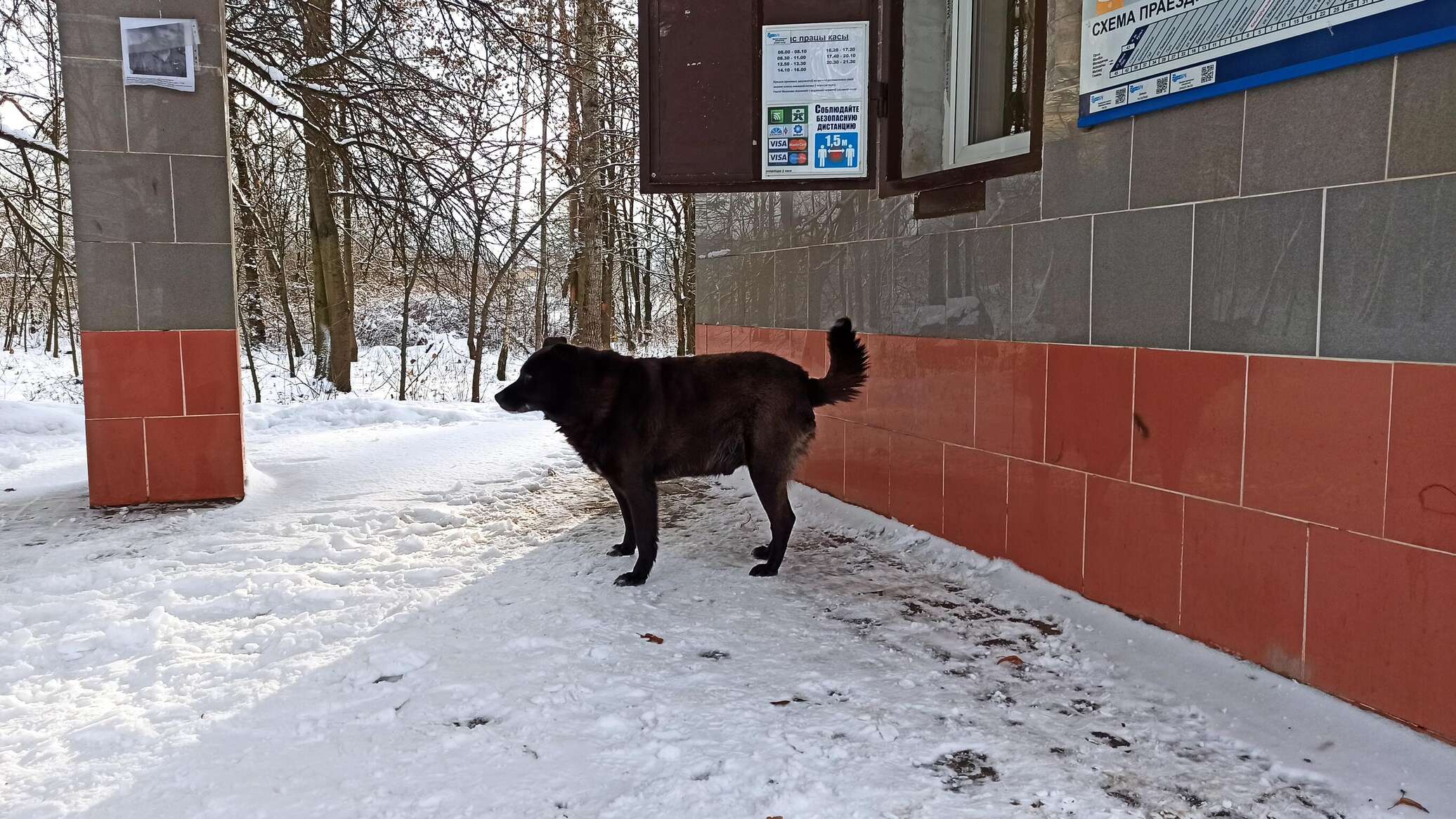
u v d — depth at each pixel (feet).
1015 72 15.11
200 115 18.84
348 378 56.49
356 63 29.66
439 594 13.25
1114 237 11.72
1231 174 10.01
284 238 63.41
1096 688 10.05
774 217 21.26
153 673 10.37
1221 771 8.15
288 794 7.68
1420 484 8.09
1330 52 8.77
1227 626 10.21
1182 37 10.52
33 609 12.43
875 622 12.18
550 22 37.47
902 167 16.66
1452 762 7.75
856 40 16.46
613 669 10.43
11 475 22.24
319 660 10.72
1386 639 8.45
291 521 17.81
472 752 8.43
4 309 106.11
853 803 7.52
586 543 16.30
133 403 18.94
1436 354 7.94
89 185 18.30
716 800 7.52
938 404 15.66
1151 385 11.18
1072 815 7.38
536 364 13.78
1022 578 13.53
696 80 16.66
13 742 8.75
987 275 14.30
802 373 14.75
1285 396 9.41
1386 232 8.35
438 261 35.22
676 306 73.20
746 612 12.56
